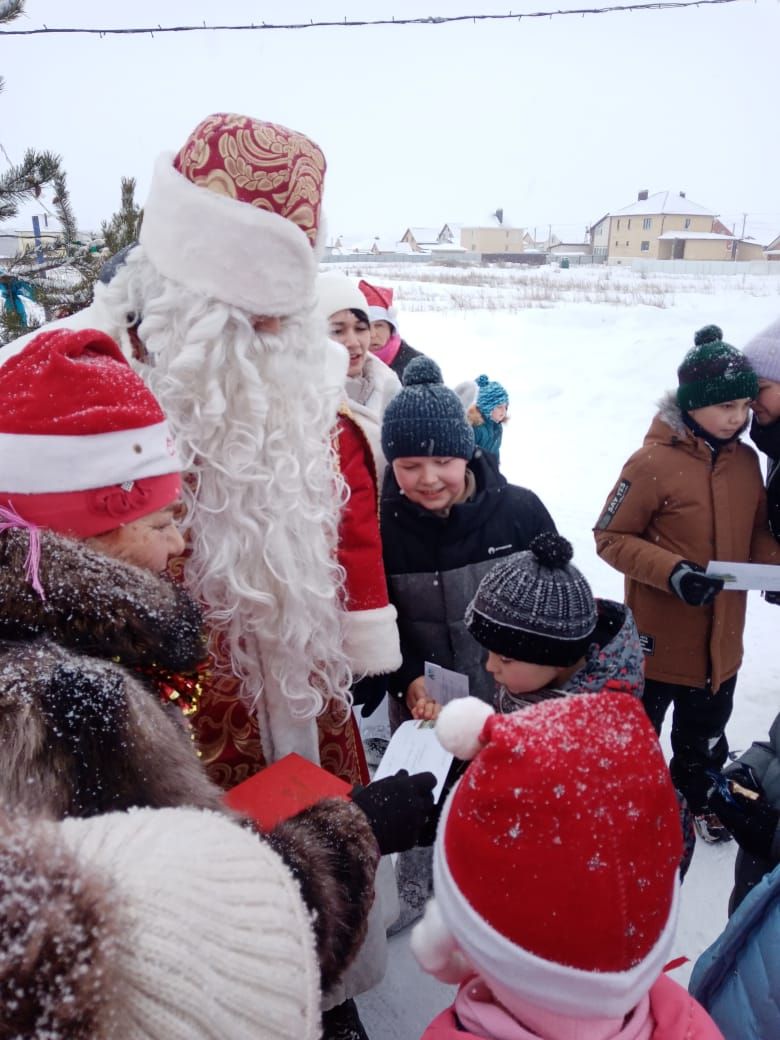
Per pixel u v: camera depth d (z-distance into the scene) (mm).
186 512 1615
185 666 1043
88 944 550
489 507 2104
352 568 1896
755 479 2520
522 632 1504
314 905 859
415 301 18391
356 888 940
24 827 616
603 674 1558
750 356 2502
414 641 2172
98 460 1056
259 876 731
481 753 949
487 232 69375
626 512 2498
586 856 846
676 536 2473
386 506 2176
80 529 1063
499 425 4062
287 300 1604
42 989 522
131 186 3521
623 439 7512
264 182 1524
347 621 1911
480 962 913
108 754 817
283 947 690
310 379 1756
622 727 939
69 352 1115
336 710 1963
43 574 916
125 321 1690
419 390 2021
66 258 3395
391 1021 2008
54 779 775
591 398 8711
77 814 773
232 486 1612
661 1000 994
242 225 1506
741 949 1279
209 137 1521
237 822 923
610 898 844
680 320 11273
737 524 2463
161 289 1614
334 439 1877
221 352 1561
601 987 852
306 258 1597
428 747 1668
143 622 955
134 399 1119
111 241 3439
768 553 2562
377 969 1767
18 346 1740
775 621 4121
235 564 1642
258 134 1533
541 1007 878
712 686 2514
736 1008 1241
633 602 2619
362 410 2736
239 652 1690
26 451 1027
